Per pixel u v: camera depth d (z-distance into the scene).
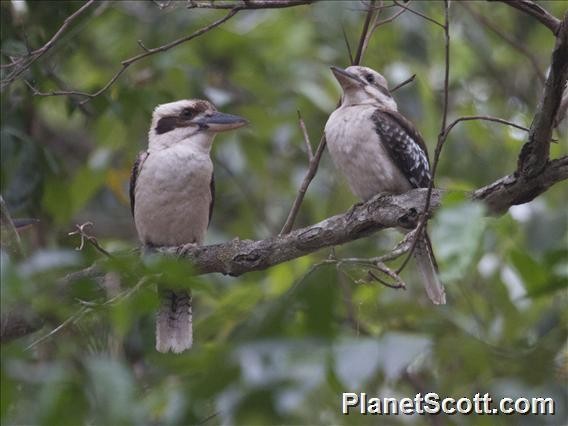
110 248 14.45
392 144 10.90
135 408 5.73
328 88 15.44
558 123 8.25
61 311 6.24
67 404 5.68
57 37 10.20
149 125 13.18
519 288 10.23
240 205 15.68
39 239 13.34
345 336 6.28
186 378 6.31
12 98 12.73
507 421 8.39
